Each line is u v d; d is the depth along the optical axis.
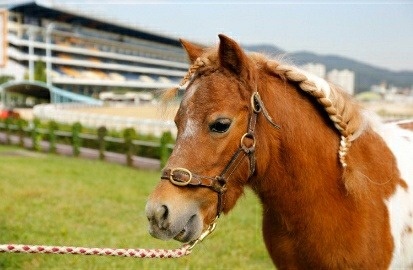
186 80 2.61
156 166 15.08
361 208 2.71
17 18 70.56
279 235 2.88
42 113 29.70
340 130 2.75
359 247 2.69
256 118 2.51
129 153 15.42
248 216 8.02
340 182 2.74
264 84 2.65
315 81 2.78
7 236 6.42
